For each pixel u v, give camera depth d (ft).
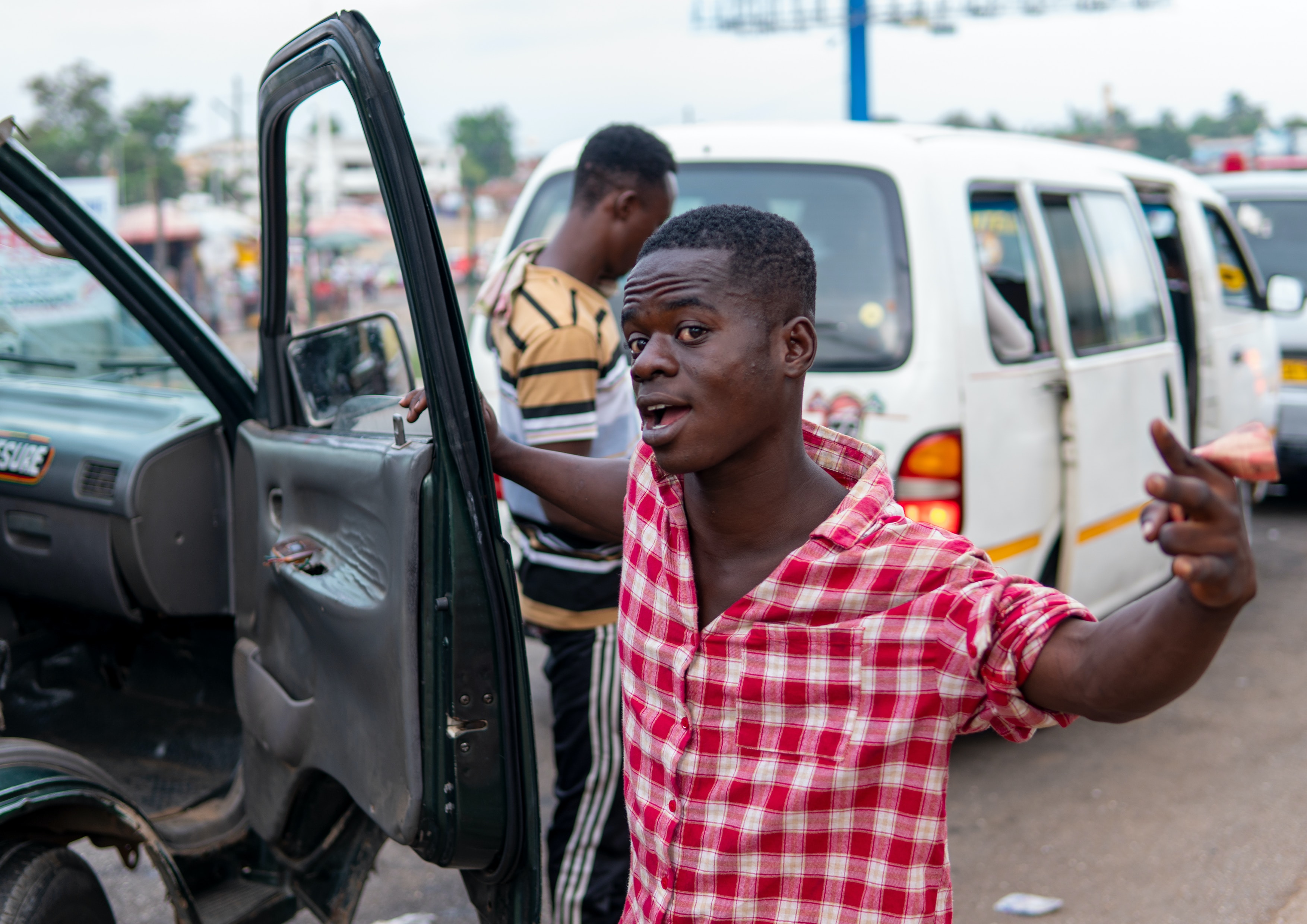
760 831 3.69
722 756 3.77
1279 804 11.68
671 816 3.84
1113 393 13.48
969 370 11.00
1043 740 13.52
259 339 7.66
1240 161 31.09
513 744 5.61
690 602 3.85
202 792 8.97
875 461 3.92
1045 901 9.85
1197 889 10.08
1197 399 17.72
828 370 11.16
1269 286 19.94
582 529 7.50
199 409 8.92
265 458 7.36
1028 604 3.36
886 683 3.56
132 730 9.75
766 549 3.84
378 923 9.62
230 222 103.09
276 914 8.01
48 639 10.03
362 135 5.22
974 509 11.03
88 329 9.63
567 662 7.93
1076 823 11.38
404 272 5.27
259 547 7.48
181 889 7.02
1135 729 13.78
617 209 7.72
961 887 10.19
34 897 6.40
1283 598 18.85
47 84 214.07
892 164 11.44
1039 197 13.01
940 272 11.02
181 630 9.53
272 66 6.19
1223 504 2.73
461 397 5.37
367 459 5.95
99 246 7.99
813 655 3.64
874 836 3.63
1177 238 17.81
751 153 12.09
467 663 5.46
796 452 3.85
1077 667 3.19
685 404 3.67
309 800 7.48
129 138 210.79
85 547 8.64
